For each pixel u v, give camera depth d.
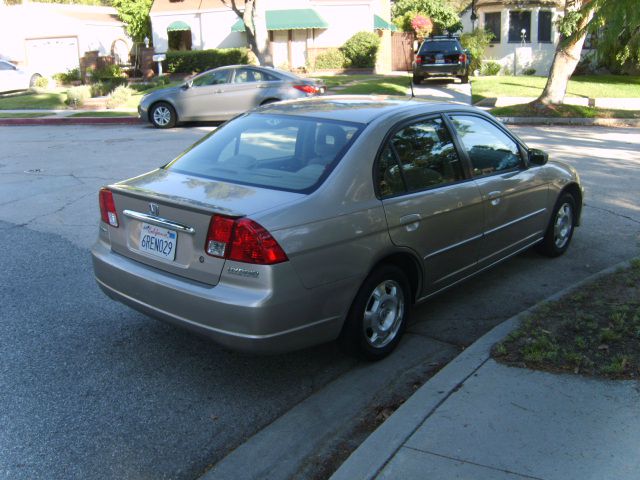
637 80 27.25
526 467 3.05
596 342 4.19
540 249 6.42
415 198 4.42
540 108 17.22
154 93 16.70
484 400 3.61
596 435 3.26
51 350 4.59
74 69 34.91
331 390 4.12
